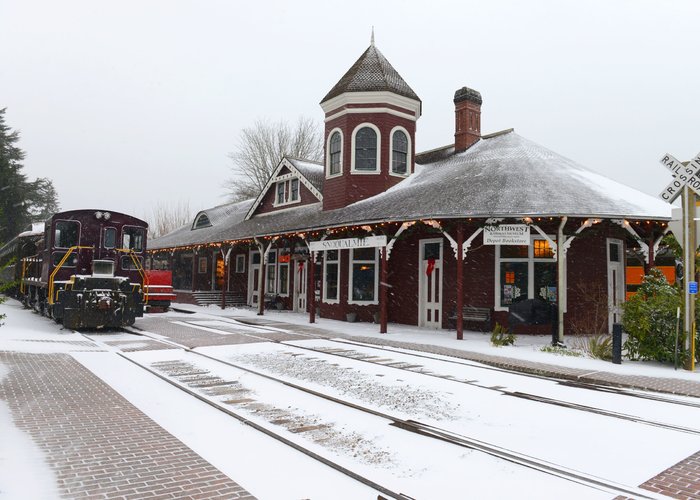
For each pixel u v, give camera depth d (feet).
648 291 38.88
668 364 36.29
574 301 53.11
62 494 14.02
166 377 30.12
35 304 68.95
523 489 15.25
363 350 41.73
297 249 82.28
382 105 70.64
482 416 22.98
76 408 22.93
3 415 21.45
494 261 54.54
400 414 23.08
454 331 55.31
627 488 15.39
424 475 16.19
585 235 51.37
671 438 20.24
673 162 35.63
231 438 19.61
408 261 62.28
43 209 199.72
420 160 80.64
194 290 101.30
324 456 17.46
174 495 14.11
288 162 87.71
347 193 70.18
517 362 35.78
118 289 53.42
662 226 49.60
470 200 48.73
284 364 34.83
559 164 59.82
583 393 27.86
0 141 173.88
